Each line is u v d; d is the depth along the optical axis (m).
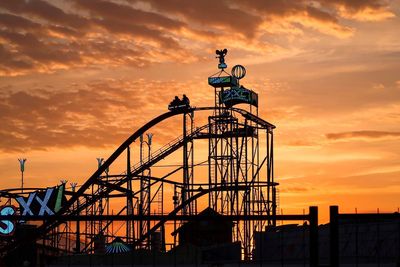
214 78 168.12
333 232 95.44
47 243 157.00
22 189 163.50
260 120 167.25
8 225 155.00
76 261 130.00
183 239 146.38
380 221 114.56
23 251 143.38
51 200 160.38
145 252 127.19
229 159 169.75
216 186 166.25
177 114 162.12
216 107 163.88
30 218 102.62
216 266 117.50
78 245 156.75
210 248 128.38
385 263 107.94
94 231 167.38
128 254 127.56
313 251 95.06
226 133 168.38
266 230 137.25
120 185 168.38
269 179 171.12
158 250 140.25
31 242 144.25
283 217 95.88
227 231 145.12
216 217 97.31
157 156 166.25
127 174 164.00
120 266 124.44
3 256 142.62
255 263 120.50
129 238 155.75
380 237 112.31
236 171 167.12
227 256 129.50
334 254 95.12
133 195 165.12
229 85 169.12
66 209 156.38
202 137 169.62
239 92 166.38
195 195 159.62
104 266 125.62
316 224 95.12
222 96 167.25
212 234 145.25
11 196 163.12
